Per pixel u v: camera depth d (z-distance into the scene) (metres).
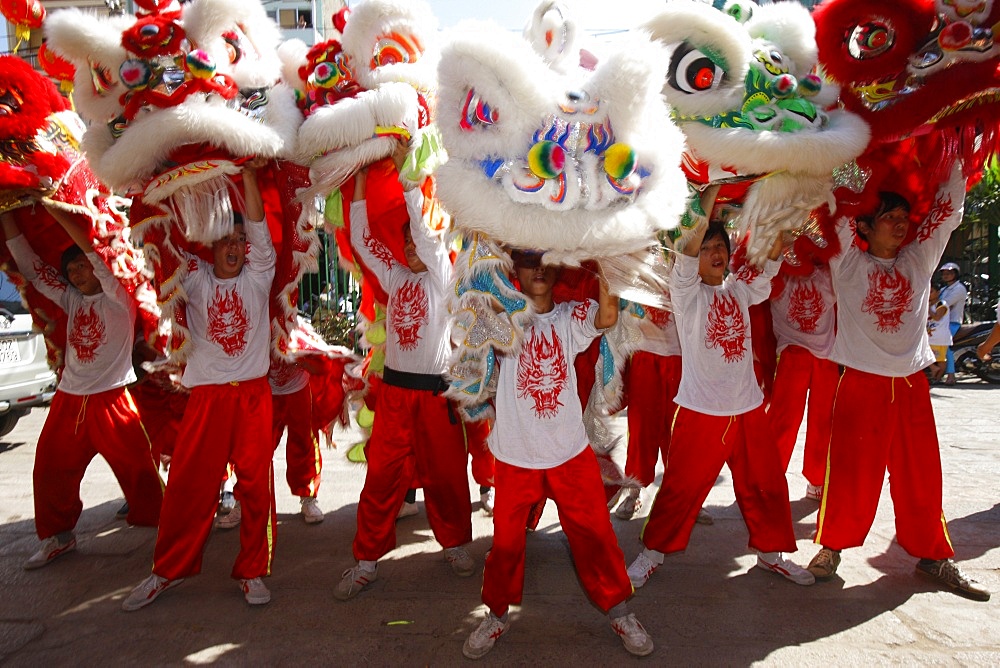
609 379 2.66
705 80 2.54
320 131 2.79
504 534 2.52
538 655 2.54
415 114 2.85
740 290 2.92
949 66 2.62
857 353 2.99
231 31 2.86
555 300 2.61
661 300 2.54
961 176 2.91
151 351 3.70
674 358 3.64
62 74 3.07
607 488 2.84
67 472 3.39
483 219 2.20
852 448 2.98
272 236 3.17
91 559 3.46
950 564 2.97
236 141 2.62
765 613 2.79
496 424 2.57
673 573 3.18
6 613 2.91
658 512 3.00
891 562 3.23
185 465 2.90
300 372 3.81
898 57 2.68
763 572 3.16
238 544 3.65
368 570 3.06
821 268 3.62
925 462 2.94
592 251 2.22
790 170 2.50
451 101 2.26
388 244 3.10
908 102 2.65
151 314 3.47
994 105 2.65
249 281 2.97
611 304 2.50
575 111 2.21
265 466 2.99
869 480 2.97
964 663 2.42
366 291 3.43
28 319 5.89
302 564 3.37
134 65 2.61
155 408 3.87
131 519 3.58
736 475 2.99
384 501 3.06
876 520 3.72
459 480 3.13
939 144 2.93
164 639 2.69
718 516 3.90
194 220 2.77
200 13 2.69
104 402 3.38
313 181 3.04
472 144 2.24
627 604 2.89
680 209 2.34
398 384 3.05
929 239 2.97
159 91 2.68
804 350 3.87
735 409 2.87
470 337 2.53
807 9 2.93
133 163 2.62
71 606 2.96
